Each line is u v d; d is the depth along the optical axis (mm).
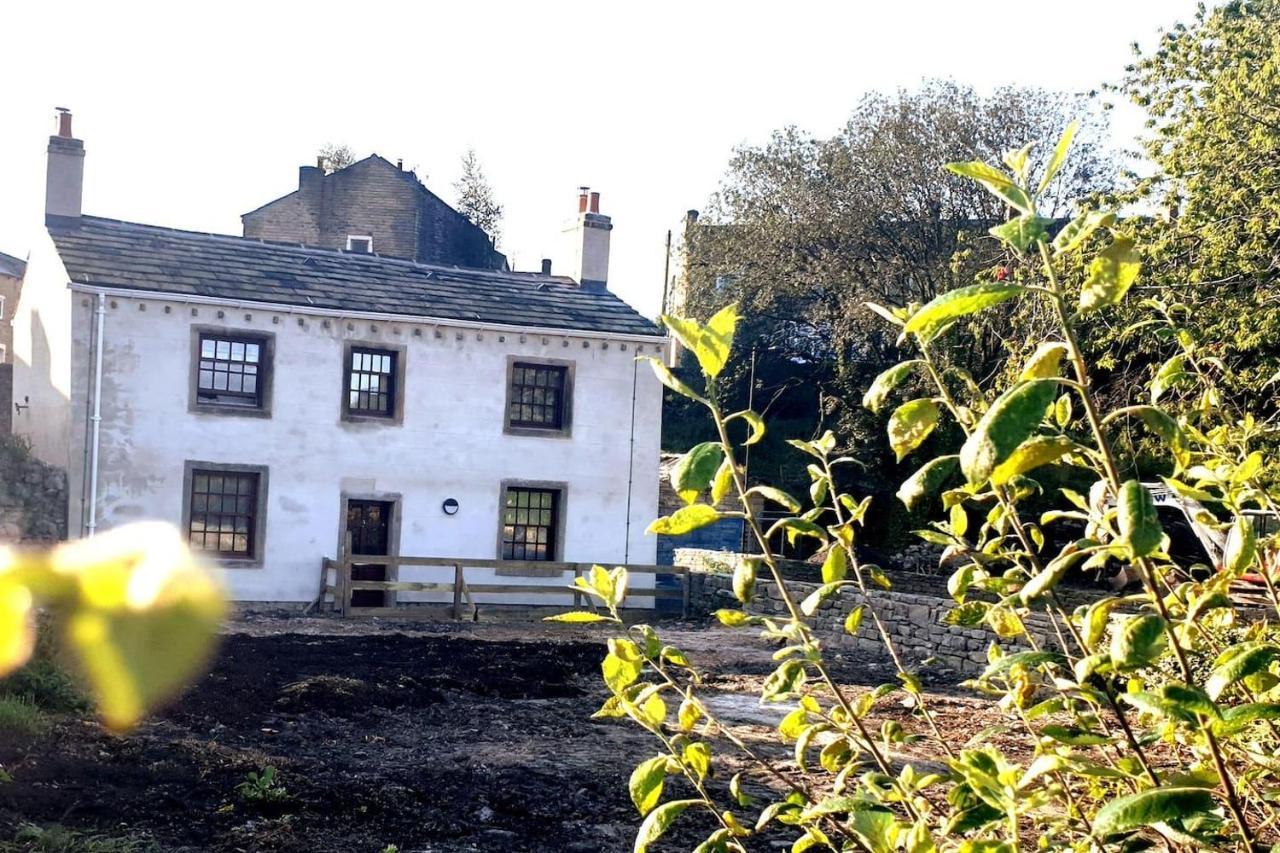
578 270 28781
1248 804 3182
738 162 41031
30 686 9156
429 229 50938
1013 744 8414
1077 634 2639
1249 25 21406
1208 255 18438
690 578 25266
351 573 24312
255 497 23953
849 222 38281
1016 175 2125
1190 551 15625
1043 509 22766
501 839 7582
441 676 14070
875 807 2549
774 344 43000
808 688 3264
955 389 23344
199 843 6977
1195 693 2061
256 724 10586
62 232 23969
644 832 2805
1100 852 2434
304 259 25969
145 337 22906
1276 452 9320
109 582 308
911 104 38625
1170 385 3451
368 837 7414
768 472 39156
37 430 25047
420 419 25156
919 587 25484
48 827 6887
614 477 26656
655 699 2945
